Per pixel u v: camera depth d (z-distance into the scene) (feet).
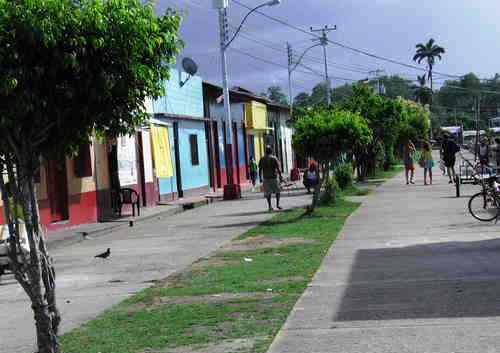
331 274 34.91
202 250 49.32
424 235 48.03
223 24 109.91
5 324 30.01
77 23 18.61
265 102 173.06
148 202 93.15
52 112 19.11
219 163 134.00
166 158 95.40
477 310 25.38
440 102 573.33
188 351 22.49
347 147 67.92
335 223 58.34
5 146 19.61
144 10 19.76
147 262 45.44
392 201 77.25
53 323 20.24
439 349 20.72
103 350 23.39
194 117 114.52
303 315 26.32
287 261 39.88
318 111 73.46
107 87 18.88
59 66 18.39
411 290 29.78
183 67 113.39
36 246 19.95
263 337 23.49
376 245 44.45
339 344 22.02
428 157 103.30
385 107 131.23
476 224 52.80
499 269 33.81
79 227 68.80
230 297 30.81
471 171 90.48
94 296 34.76
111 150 80.59
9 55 18.03
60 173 69.82
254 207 85.76
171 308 29.37
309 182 105.19
